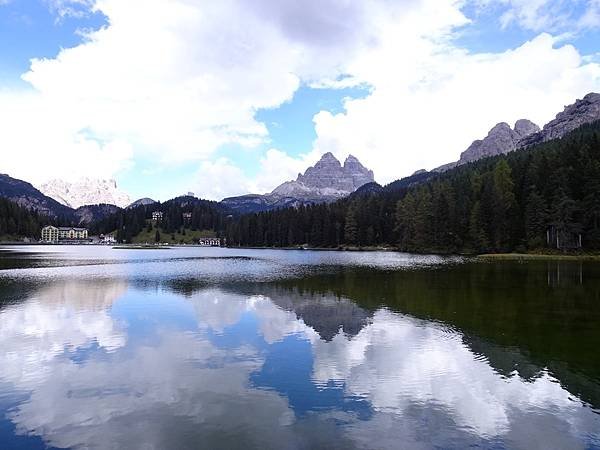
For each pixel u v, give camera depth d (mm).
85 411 18328
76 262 106938
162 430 16625
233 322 34844
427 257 127500
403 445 15562
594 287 53469
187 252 190875
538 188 132375
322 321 35000
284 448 15320
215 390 20547
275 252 187500
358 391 20422
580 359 24891
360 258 128250
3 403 19172
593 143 131250
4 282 60906
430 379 21938
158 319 36062
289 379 21953
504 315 36969
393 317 36469
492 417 17797
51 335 30766
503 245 132125
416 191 191875
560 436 16234
